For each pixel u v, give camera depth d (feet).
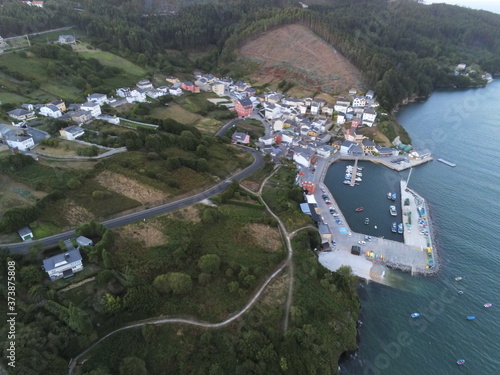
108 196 369.71
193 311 286.87
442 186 536.42
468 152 641.40
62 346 236.22
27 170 374.63
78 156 416.05
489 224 454.40
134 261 305.73
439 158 620.90
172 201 394.73
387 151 627.05
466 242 423.23
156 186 399.65
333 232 428.56
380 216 465.47
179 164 444.96
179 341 268.41
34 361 220.02
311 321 302.25
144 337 263.08
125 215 363.15
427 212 474.49
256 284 318.65
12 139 410.31
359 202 494.59
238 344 270.26
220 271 322.34
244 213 397.60
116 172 405.18
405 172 577.02
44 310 253.65
